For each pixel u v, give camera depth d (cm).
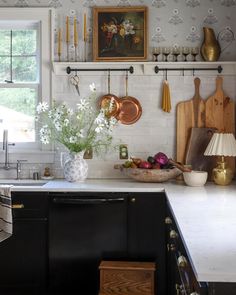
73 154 357
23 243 329
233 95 376
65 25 385
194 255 140
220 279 121
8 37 394
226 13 378
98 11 380
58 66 382
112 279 300
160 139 381
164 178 350
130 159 369
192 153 375
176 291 224
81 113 362
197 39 379
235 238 163
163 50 380
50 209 328
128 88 382
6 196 307
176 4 379
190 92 379
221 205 242
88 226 327
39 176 385
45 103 360
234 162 373
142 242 324
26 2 385
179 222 193
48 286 330
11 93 395
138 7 378
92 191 325
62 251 329
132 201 324
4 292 332
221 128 375
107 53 379
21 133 395
